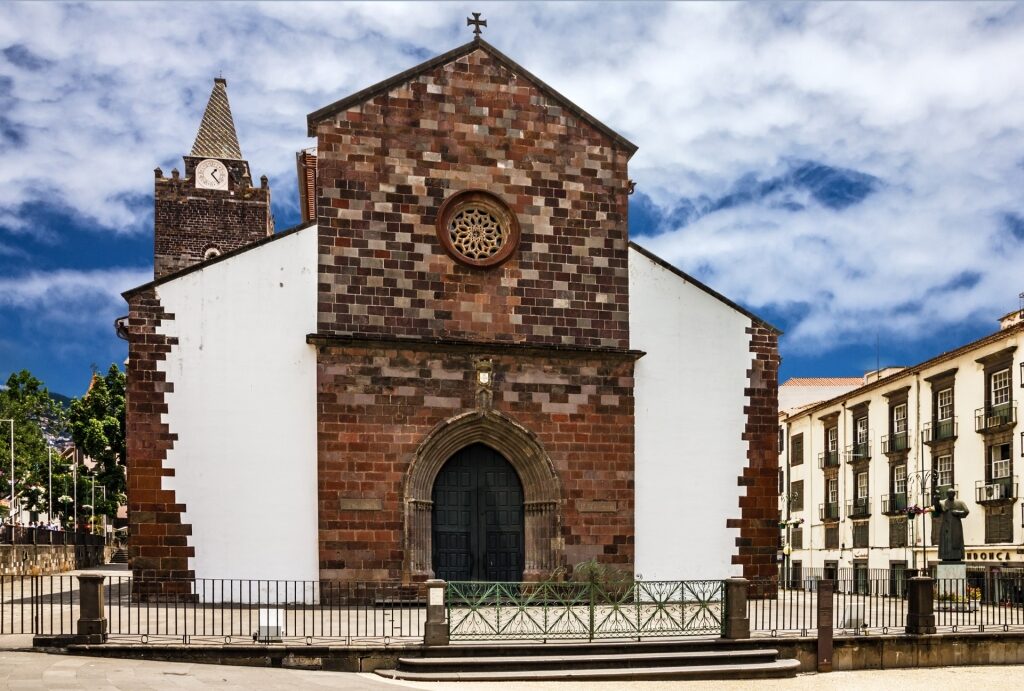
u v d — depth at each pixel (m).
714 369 29.94
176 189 59.66
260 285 26.86
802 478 60.09
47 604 26.66
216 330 26.42
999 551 40.06
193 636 20.03
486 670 19.50
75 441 68.06
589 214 29.53
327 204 27.44
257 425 26.31
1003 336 40.34
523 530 28.25
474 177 28.64
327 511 26.31
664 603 22.09
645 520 28.61
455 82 28.83
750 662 20.98
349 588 26.08
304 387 26.75
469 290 28.19
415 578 26.47
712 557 28.98
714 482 29.36
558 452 28.22
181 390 26.02
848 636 22.52
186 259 59.28
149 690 15.41
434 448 27.31
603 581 24.52
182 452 25.81
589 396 28.72
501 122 29.06
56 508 69.00
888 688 19.83
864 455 51.94
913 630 23.28
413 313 27.69
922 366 46.41
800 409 60.97
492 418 27.66
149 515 25.42
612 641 20.88
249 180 61.12
